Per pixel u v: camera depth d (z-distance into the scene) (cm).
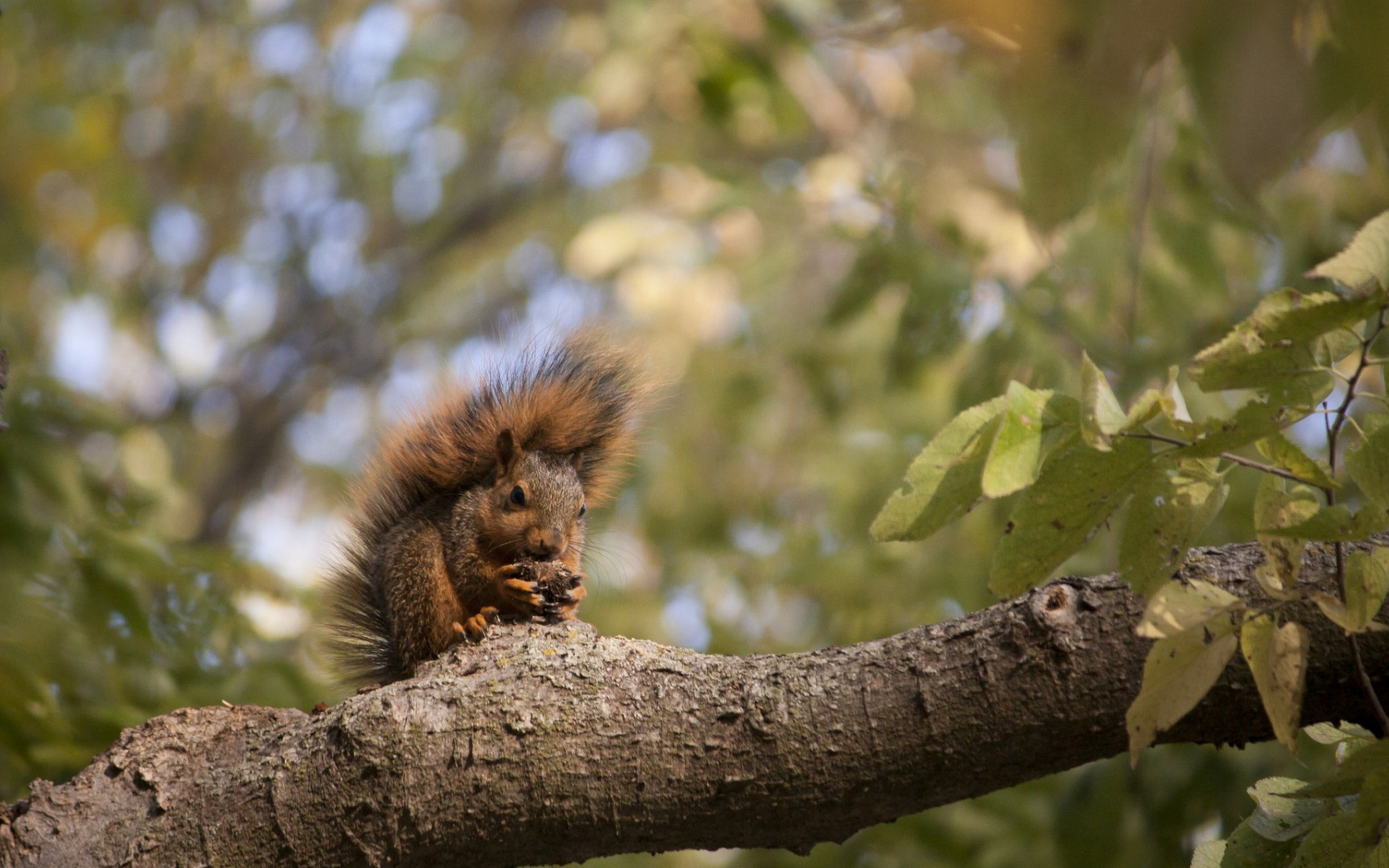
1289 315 407
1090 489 437
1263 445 437
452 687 532
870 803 503
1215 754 1040
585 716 517
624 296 1684
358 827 518
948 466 440
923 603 1273
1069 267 1210
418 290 2541
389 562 786
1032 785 1130
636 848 521
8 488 933
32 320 2000
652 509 1658
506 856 522
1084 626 489
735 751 505
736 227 1655
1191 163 1184
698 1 1587
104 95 2084
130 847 538
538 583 714
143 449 1313
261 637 1038
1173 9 248
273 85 2355
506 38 2325
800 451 1612
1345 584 443
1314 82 238
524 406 867
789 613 1559
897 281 1285
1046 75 277
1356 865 463
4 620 859
